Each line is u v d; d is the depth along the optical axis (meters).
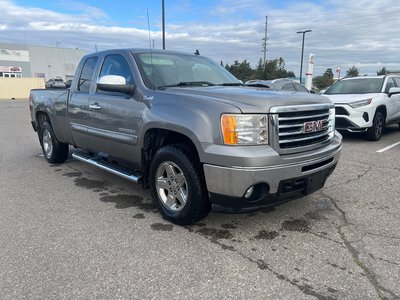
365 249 3.41
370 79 10.27
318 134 3.83
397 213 4.32
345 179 5.73
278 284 2.84
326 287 2.80
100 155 5.23
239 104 3.34
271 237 3.66
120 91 4.25
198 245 3.48
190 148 3.68
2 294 2.69
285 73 56.00
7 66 62.31
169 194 3.98
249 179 3.21
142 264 3.12
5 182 5.61
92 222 4.03
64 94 5.82
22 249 3.38
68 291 2.73
